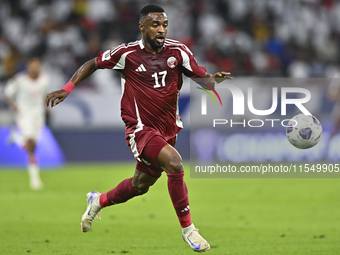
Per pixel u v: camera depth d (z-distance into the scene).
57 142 52.62
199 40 69.75
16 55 66.19
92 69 17.44
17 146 52.88
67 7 69.94
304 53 72.44
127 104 17.53
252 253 18.48
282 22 74.75
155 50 17.22
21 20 69.44
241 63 69.25
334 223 24.91
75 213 28.36
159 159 16.38
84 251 18.98
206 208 29.77
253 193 35.81
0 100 52.22
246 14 73.88
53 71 63.62
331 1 77.88
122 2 70.25
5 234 22.52
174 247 19.77
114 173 45.44
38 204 31.42
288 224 24.73
